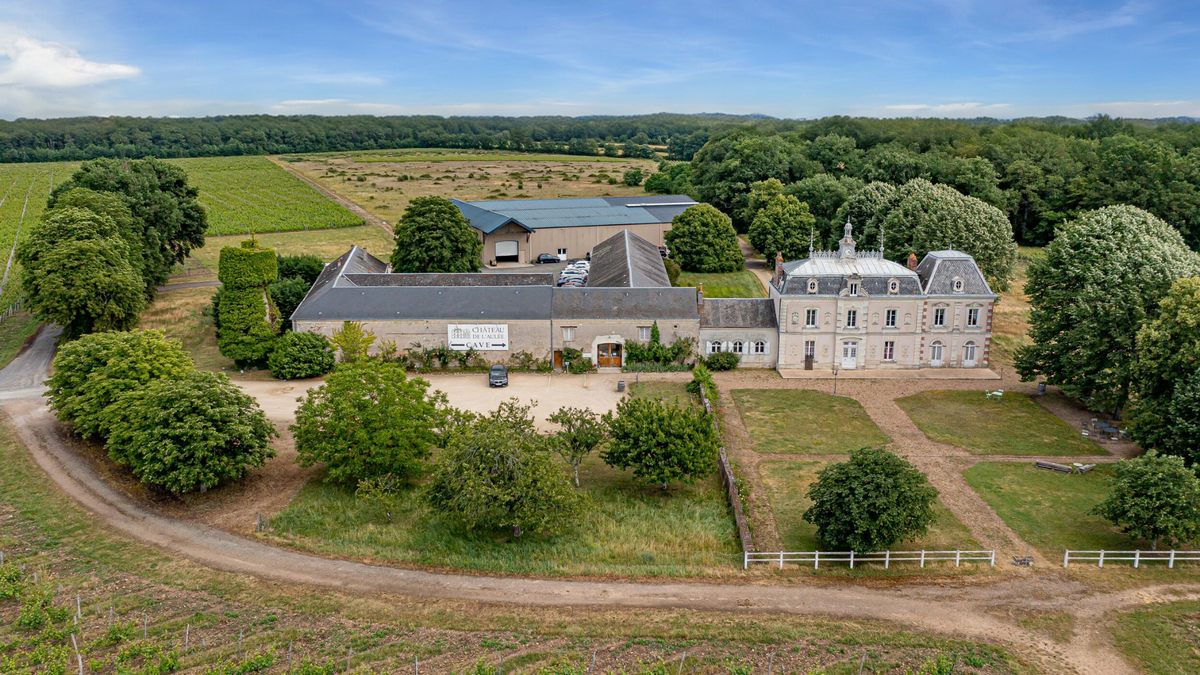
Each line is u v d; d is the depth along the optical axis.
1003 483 56.41
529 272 123.19
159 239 106.75
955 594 42.19
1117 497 46.31
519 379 79.31
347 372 56.28
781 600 41.62
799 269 82.00
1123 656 36.81
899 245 105.12
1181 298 57.34
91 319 84.50
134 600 41.00
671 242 127.06
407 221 110.31
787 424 68.06
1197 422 51.72
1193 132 186.00
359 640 37.62
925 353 81.94
